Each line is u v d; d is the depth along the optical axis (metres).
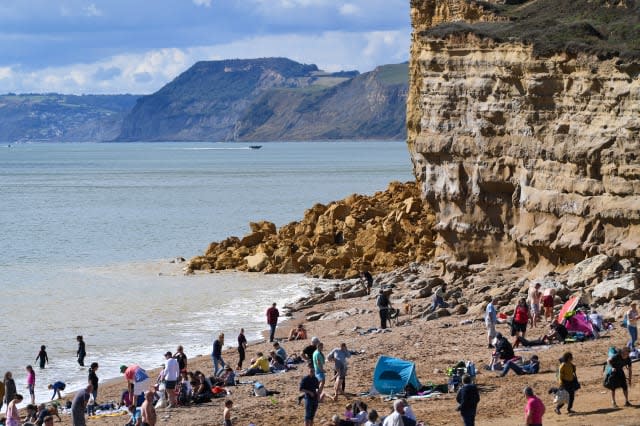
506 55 74.00
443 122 78.88
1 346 64.38
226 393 48.28
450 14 91.25
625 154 64.38
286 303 79.25
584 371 45.22
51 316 74.69
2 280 93.12
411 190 114.75
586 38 71.31
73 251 115.12
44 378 56.59
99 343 65.31
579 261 67.62
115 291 86.19
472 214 77.62
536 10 84.69
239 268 98.69
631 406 38.56
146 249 116.75
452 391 44.66
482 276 74.44
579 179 67.75
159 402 46.03
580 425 36.06
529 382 44.19
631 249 63.38
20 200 193.00
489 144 75.31
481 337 55.75
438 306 66.62
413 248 96.06
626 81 65.00
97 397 51.38
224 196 196.00
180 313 75.75
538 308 57.09
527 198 71.75
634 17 75.19
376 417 36.56
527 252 73.06
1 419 47.09
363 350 55.31
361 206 109.50
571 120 68.75
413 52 96.00
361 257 97.06
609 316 56.34
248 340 65.56
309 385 39.38
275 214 156.88
